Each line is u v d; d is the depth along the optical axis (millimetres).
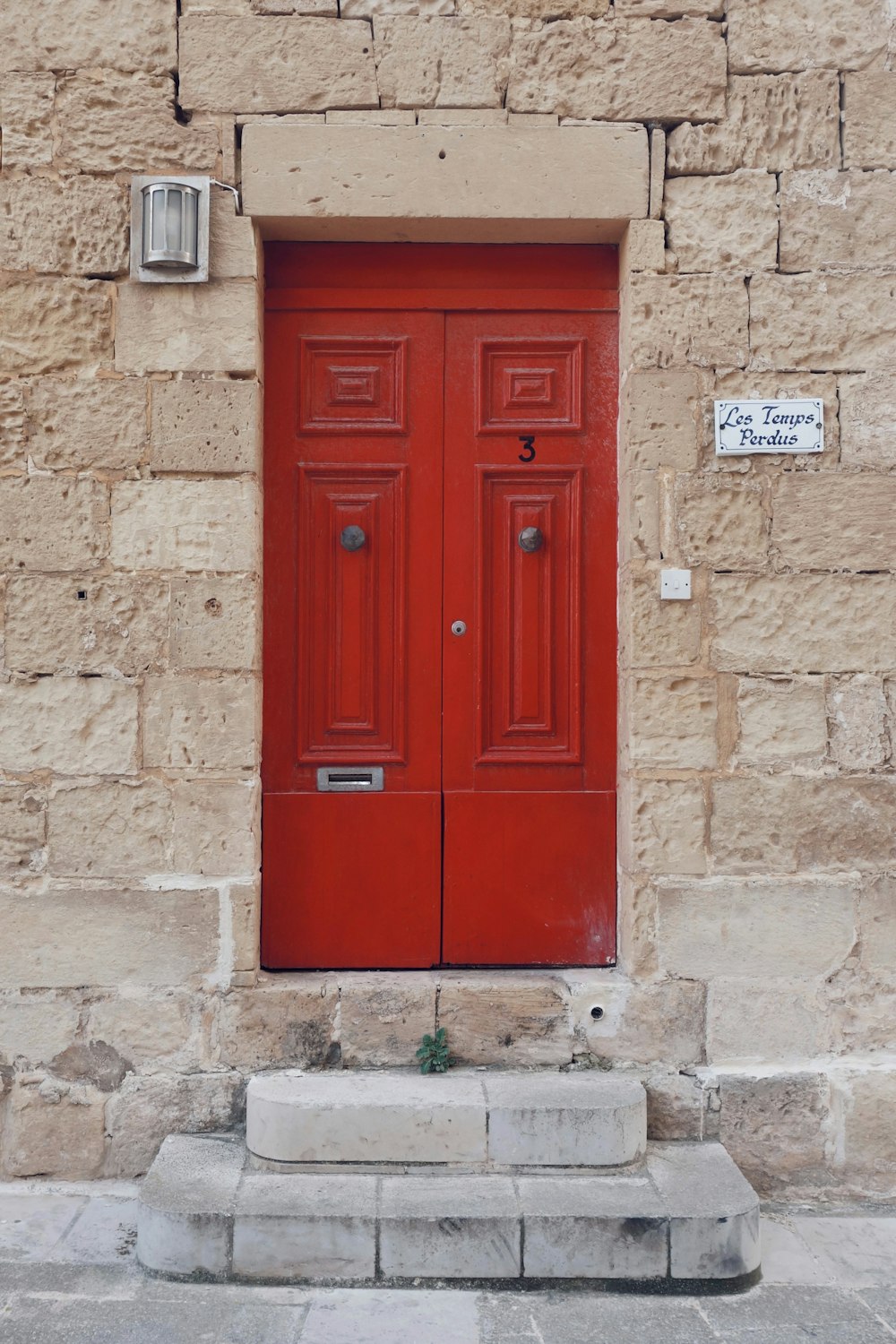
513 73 3881
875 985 3846
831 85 3904
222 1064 3793
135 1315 3043
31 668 3812
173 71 3877
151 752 3820
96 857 3805
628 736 3885
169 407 3838
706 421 3885
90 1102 3770
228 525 3836
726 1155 3631
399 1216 3207
